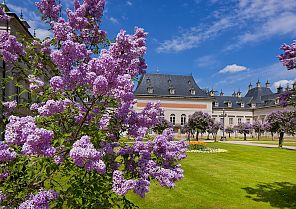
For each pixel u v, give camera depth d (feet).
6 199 9.47
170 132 11.82
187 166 47.78
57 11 13.21
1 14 13.17
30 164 9.27
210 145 100.12
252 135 207.62
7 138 8.33
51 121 10.20
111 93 9.92
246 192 30.14
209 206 24.80
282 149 85.81
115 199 11.82
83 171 10.45
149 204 24.77
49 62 12.08
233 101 235.61
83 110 10.57
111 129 10.90
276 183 34.81
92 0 12.88
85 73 9.78
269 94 234.99
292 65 24.73
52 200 9.14
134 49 10.64
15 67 11.96
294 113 31.04
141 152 10.63
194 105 191.52
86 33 12.98
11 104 11.80
